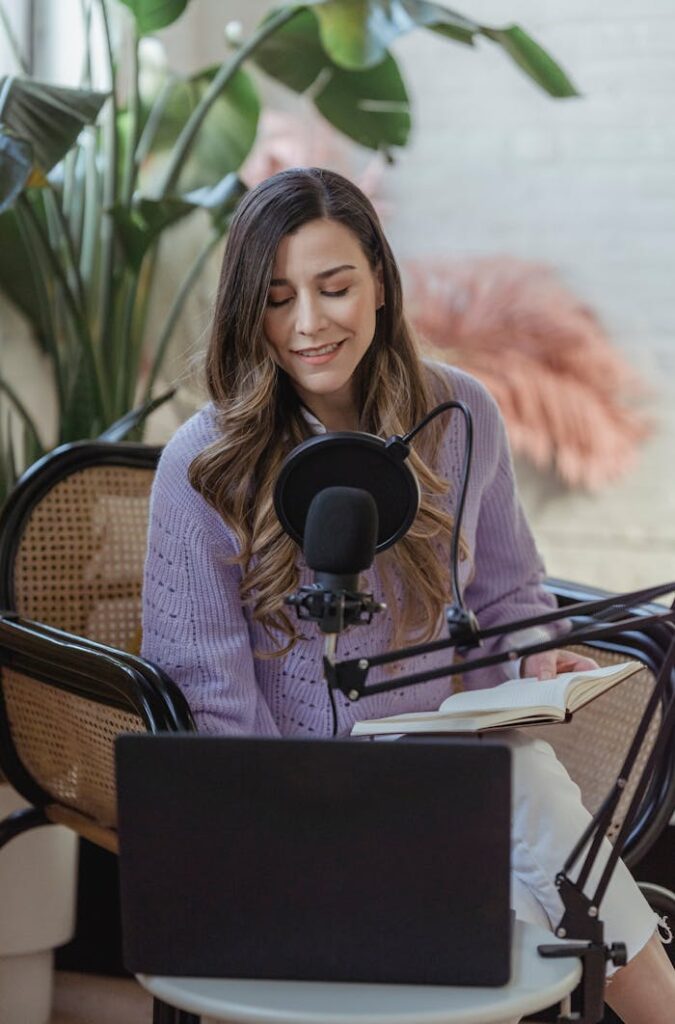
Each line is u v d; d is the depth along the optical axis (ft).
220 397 5.66
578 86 13.20
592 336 13.24
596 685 5.13
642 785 4.27
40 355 10.25
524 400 13.35
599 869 5.06
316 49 10.10
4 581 6.95
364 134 10.61
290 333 5.43
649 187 13.14
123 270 9.41
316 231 5.36
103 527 7.27
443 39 13.39
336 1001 3.72
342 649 5.74
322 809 3.77
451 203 13.46
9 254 9.53
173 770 3.81
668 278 13.12
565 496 13.35
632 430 13.20
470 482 6.23
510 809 3.74
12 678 6.72
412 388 5.90
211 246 9.64
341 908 3.81
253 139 10.48
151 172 10.50
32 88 8.14
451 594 5.92
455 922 3.78
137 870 3.85
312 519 4.08
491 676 6.44
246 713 5.58
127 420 8.07
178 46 13.17
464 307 13.46
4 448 9.87
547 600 6.66
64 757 6.55
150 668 5.55
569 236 13.28
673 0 13.00
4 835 6.87
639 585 13.23
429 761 3.74
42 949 7.57
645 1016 5.04
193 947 3.85
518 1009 3.73
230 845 3.82
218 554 5.68
